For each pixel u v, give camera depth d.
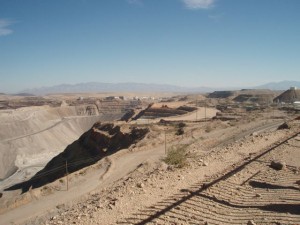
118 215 11.95
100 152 67.81
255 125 58.72
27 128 163.62
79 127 196.50
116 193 14.97
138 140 56.69
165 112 137.00
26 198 27.45
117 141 65.69
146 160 36.03
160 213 11.82
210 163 20.19
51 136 159.12
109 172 34.28
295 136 30.95
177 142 48.34
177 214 11.70
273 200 12.86
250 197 13.43
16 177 97.25
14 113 178.75
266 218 10.95
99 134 74.56
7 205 26.30
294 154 22.53
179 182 15.92
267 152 23.42
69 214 13.77
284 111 94.00
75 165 64.81
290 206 12.02
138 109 160.62
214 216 11.48
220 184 15.12
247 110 114.62
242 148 25.97
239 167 18.73
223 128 59.75
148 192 14.47
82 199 24.25
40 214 23.14
